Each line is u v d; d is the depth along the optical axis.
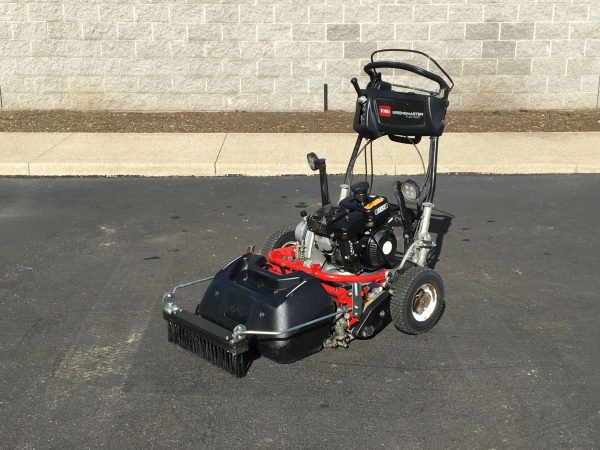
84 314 3.55
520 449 2.52
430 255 4.36
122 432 2.62
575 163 6.11
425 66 7.88
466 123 7.52
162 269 4.12
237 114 7.89
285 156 6.29
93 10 7.68
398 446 2.53
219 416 2.71
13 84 7.89
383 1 7.68
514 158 6.25
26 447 2.53
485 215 5.11
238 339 2.85
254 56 7.83
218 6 7.68
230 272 3.18
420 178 5.93
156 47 7.80
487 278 4.02
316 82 7.91
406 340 3.30
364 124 3.50
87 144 6.64
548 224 4.92
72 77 7.88
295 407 2.77
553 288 3.88
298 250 3.44
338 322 3.12
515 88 7.96
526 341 3.29
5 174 5.98
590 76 7.92
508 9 7.71
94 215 5.07
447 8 7.71
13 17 7.68
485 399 2.82
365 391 2.88
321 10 7.70
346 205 3.30
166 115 7.83
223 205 5.31
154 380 2.96
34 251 4.38
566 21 7.75
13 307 3.62
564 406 2.77
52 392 2.87
